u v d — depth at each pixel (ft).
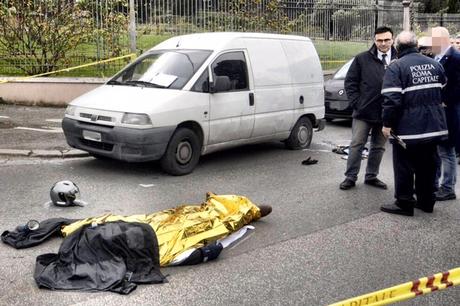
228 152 32.78
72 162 29.09
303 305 14.56
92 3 44.09
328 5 56.75
